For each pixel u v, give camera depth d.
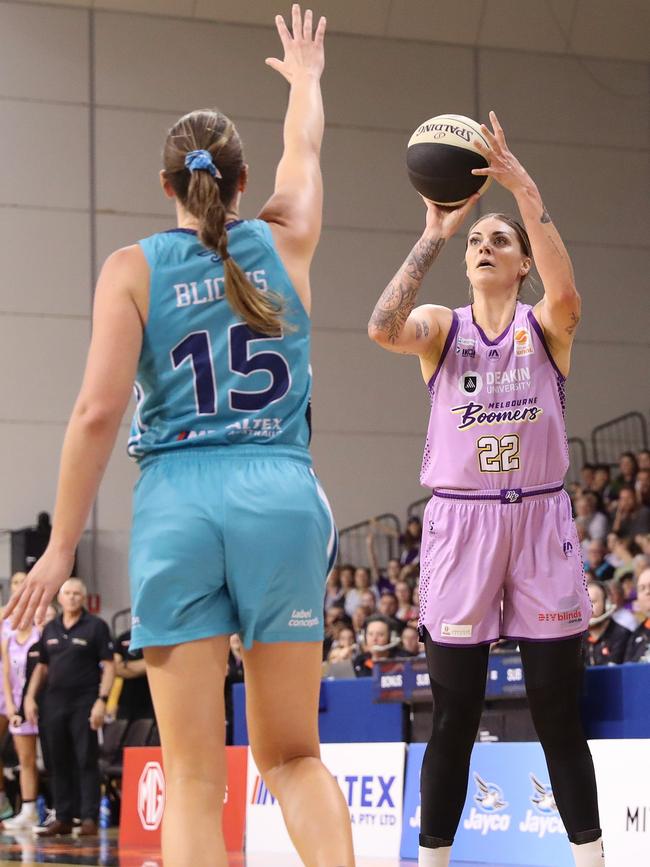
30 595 2.95
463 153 4.50
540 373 4.76
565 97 20.91
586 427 20.17
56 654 11.94
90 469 3.01
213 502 3.05
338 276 19.78
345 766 8.21
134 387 3.26
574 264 20.52
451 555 4.72
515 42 20.81
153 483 3.11
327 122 20.06
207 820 2.95
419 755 7.76
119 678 14.38
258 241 3.25
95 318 3.12
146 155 19.23
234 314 3.16
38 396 18.47
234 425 3.12
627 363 20.47
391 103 20.30
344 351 19.64
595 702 6.94
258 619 3.08
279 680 3.12
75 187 18.94
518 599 4.68
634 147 21.06
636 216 20.91
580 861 4.55
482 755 7.24
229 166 3.29
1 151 18.77
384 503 19.44
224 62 19.70
